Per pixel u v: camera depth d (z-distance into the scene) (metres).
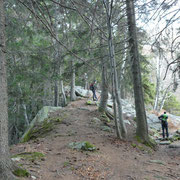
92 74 11.37
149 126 16.23
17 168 3.74
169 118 19.14
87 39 9.91
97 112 13.86
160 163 6.29
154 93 26.16
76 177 4.35
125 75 11.00
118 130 8.88
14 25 9.24
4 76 3.67
